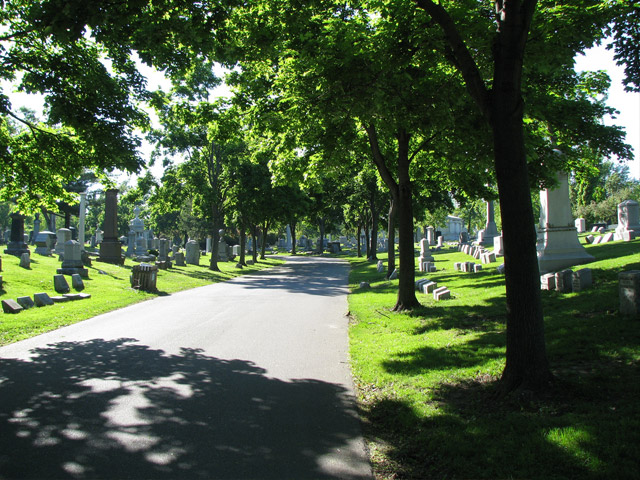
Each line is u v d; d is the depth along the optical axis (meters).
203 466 4.30
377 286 20.48
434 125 9.86
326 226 65.06
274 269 38.03
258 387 6.75
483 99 5.93
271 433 5.10
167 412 5.71
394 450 4.69
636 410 4.53
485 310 11.29
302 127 12.64
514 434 4.46
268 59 11.70
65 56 11.84
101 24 6.77
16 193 15.51
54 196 15.89
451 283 17.67
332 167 15.43
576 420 4.51
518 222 5.63
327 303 16.45
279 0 9.60
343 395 6.43
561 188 14.95
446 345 8.48
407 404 5.83
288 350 9.12
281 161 15.61
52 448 4.65
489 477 3.82
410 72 9.27
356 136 14.02
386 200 36.56
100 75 11.93
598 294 9.98
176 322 12.46
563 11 8.73
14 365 7.94
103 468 4.23
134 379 7.12
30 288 17.25
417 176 17.16
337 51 9.00
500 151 5.72
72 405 5.93
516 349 5.60
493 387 5.95
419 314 11.98
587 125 11.69
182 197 33.34
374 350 8.80
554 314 9.16
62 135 13.59
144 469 4.23
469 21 8.35
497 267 18.44
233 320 12.76
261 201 36.16
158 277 25.11
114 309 14.99
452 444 4.46
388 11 8.50
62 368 7.75
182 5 8.18
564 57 8.58
